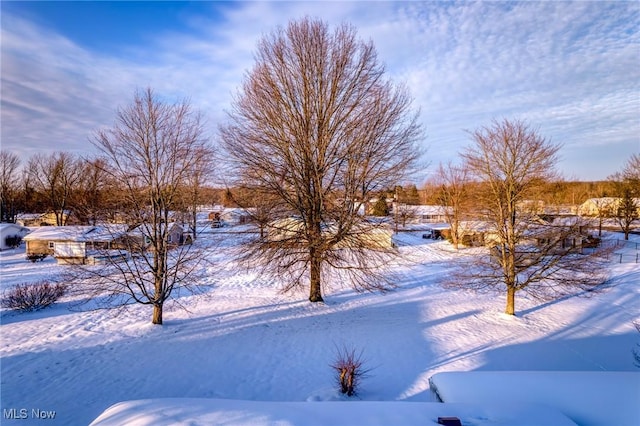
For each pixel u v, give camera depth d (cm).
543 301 1864
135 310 1712
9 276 2486
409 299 1970
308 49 1714
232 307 1756
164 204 1494
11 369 1085
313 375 1070
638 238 4097
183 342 1308
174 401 519
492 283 1741
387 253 1839
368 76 1722
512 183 1678
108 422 453
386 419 472
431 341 1344
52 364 1121
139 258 1772
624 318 1680
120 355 1192
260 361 1159
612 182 5012
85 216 1511
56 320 1563
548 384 621
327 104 1719
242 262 1786
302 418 467
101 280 1720
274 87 1686
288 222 1828
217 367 1115
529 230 1680
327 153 1728
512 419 481
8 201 5903
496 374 662
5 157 5859
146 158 1448
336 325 1509
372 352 1234
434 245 4212
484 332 1452
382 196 1778
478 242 2136
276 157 1697
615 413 530
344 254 1953
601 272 1991
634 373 665
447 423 457
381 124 1667
